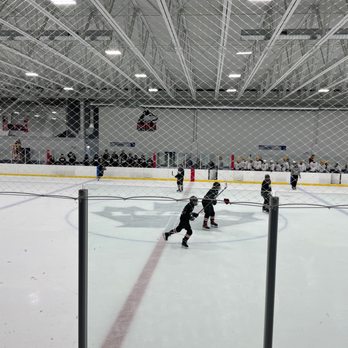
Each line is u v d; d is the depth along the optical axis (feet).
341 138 64.69
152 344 13.89
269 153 68.54
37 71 59.31
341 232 32.55
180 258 24.09
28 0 24.66
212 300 17.84
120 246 26.55
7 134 76.18
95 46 39.99
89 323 15.31
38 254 24.38
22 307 16.63
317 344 14.21
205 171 67.41
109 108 71.00
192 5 30.66
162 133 69.77
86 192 8.45
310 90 65.67
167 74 57.31
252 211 41.52
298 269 22.56
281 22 26.35
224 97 69.97
